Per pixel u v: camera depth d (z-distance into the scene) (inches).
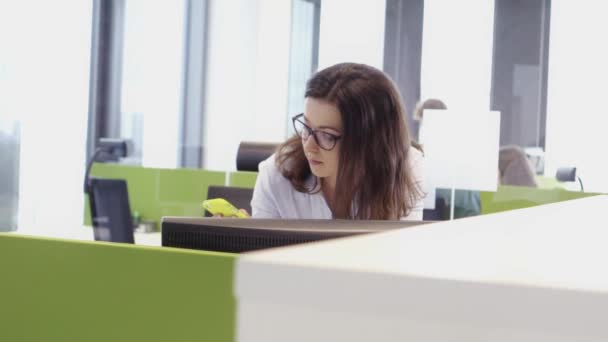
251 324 17.2
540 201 150.6
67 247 51.1
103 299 50.1
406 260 18.3
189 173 184.5
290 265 16.9
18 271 52.5
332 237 48.9
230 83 319.3
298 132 85.2
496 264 18.6
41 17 245.3
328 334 16.7
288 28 319.9
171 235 52.7
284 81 320.8
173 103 302.5
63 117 254.5
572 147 289.3
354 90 79.2
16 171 241.4
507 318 15.9
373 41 312.8
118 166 194.9
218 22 318.7
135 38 290.0
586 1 285.6
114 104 284.5
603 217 37.6
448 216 151.9
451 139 131.4
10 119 238.7
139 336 49.1
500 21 297.7
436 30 304.7
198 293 47.4
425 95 306.7
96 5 278.7
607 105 284.0
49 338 51.9
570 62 288.8
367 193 81.6
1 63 234.7
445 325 16.2
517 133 296.5
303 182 84.8
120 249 49.4
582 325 15.5
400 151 82.1
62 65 253.6
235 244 51.0
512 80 296.7
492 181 130.0
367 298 16.5
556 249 22.8
